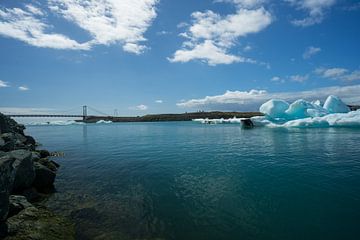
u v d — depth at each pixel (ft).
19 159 31.94
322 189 34.30
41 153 65.98
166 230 23.82
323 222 24.90
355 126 122.42
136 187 37.29
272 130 136.05
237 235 22.75
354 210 27.40
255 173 43.80
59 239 21.58
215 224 24.90
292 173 42.86
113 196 33.40
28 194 31.65
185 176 43.19
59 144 101.35
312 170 44.37
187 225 24.77
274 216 26.37
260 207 28.76
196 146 84.69
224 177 41.81
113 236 22.77
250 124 173.58
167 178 42.22
